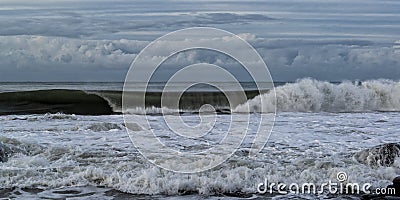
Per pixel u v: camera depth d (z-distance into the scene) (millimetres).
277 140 11742
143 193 7980
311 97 19531
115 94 20188
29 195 7793
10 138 10477
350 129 13586
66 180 8391
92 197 7742
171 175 8570
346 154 10250
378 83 20703
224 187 8141
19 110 18328
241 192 8086
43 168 8969
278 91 19281
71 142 11227
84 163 9344
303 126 14062
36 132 12531
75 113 17984
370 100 20484
